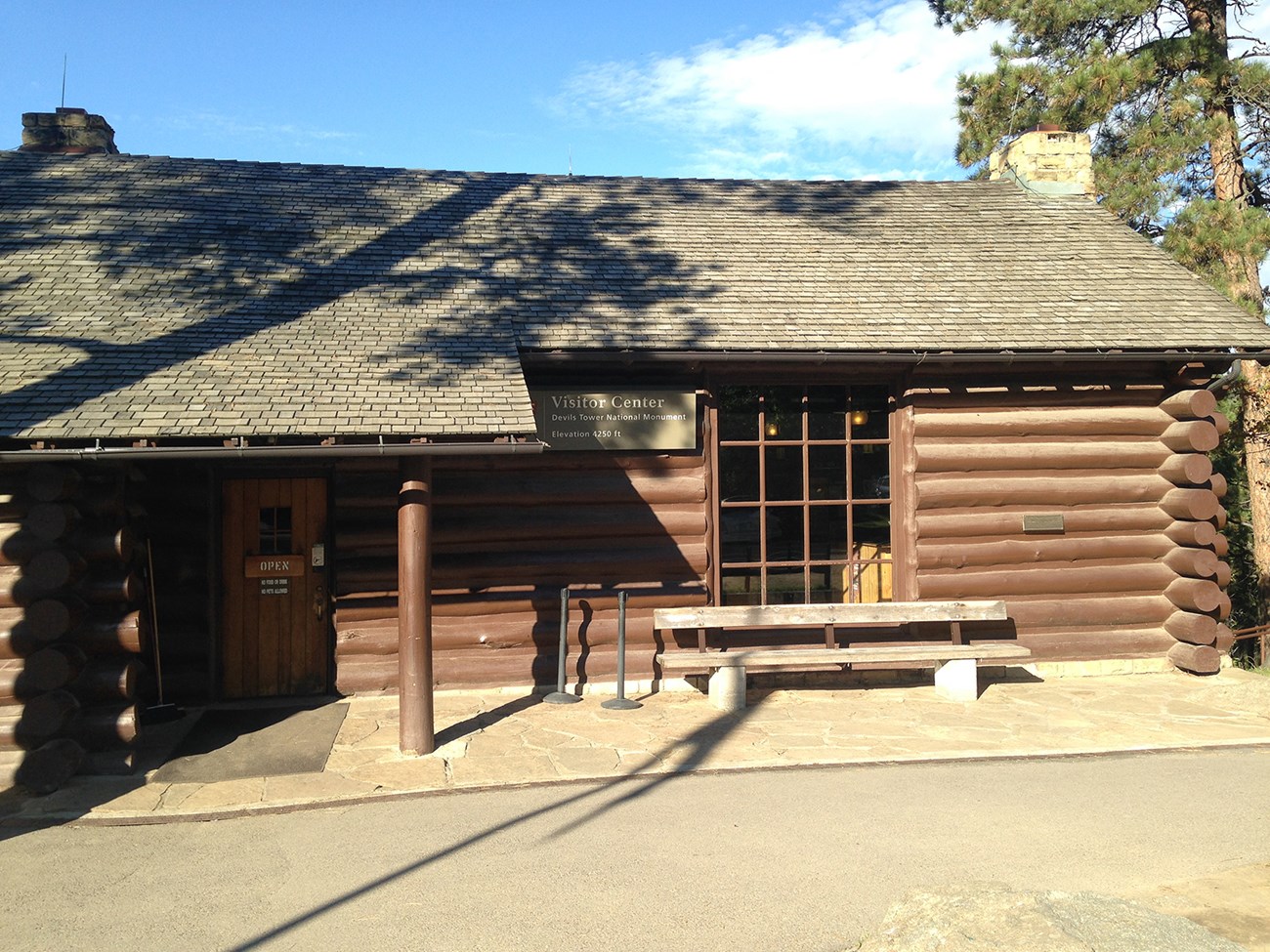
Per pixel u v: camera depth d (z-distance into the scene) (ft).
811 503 32.14
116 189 35.22
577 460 30.48
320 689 29.53
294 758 23.63
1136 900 15.44
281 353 26.32
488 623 29.78
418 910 15.67
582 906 15.74
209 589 28.68
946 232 38.93
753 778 22.30
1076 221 40.34
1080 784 21.86
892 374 32.30
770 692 30.25
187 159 38.34
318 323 28.37
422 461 24.03
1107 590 32.68
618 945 14.43
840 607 29.45
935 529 31.68
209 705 28.48
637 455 30.91
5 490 22.02
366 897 16.17
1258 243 46.47
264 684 29.25
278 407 23.49
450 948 14.42
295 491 29.55
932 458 31.71
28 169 36.04
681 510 31.01
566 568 30.27
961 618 30.09
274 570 29.37
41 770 21.31
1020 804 20.53
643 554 30.71
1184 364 32.48
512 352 27.99
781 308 32.37
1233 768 23.03
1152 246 38.34
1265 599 50.60
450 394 25.20
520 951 14.30
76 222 32.63
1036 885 16.46
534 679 29.96
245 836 19.07
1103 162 55.62
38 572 21.44
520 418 24.35
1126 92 53.88
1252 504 51.26
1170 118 53.06
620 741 24.95
